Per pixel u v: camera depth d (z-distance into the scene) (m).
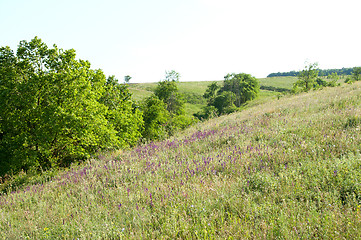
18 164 16.66
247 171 5.34
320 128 7.15
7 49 17.91
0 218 5.24
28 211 5.50
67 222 4.40
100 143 20.55
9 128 18.30
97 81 24.02
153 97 40.62
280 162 5.44
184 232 3.46
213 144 8.44
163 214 4.16
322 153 5.34
